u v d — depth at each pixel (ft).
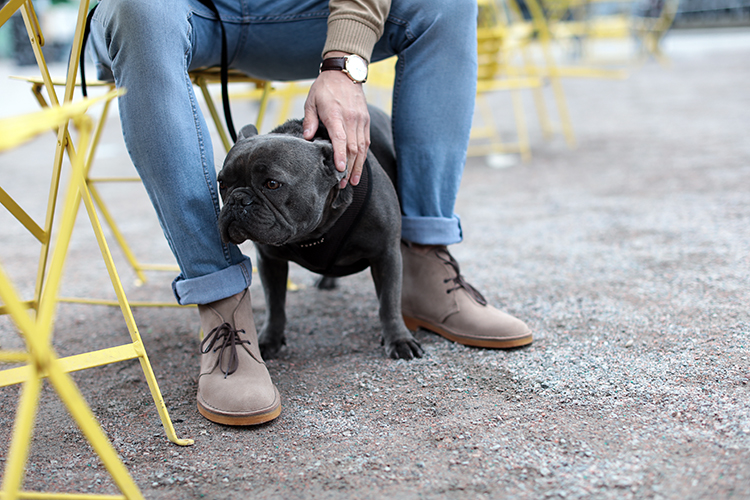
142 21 4.73
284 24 6.09
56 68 39.55
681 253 8.54
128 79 4.80
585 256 8.77
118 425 4.95
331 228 5.51
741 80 26.35
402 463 4.24
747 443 4.18
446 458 4.27
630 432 4.44
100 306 7.97
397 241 5.91
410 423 4.77
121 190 14.94
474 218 11.23
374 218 5.61
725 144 15.24
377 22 5.44
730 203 10.66
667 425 4.49
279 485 4.06
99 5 5.30
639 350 5.78
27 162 18.11
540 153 16.61
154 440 4.70
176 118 4.87
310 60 6.45
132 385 5.70
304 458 4.37
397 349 6.01
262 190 4.84
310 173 4.96
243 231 4.81
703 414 4.60
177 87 4.91
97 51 5.79
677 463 4.03
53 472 4.31
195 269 5.21
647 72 33.24
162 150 4.84
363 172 5.51
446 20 5.93
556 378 5.36
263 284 6.13
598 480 3.91
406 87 6.15
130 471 4.30
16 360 3.18
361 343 6.44
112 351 4.43
